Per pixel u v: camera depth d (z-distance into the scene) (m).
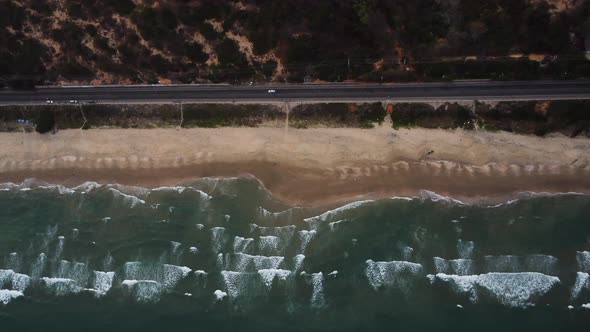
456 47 80.00
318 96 81.88
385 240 73.69
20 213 80.50
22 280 74.31
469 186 76.62
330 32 80.81
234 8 81.50
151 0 82.19
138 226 77.38
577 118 77.06
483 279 69.75
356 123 80.88
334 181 78.50
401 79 81.06
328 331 67.75
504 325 66.88
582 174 76.12
